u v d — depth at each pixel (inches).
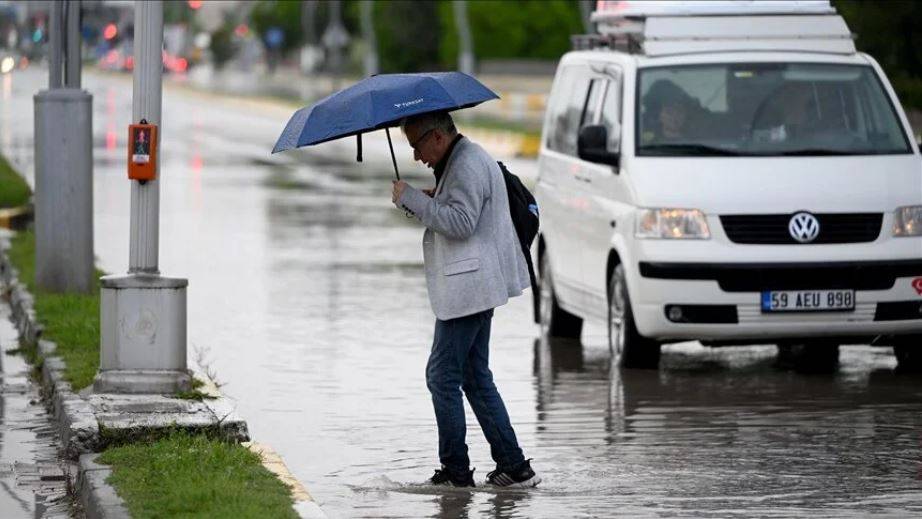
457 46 7007.9
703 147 1247.5
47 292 1429.6
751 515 791.7
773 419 1044.5
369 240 2132.1
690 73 1285.7
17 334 1357.0
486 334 853.2
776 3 1326.3
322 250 2016.5
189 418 929.5
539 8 6963.6
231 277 1759.4
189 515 743.1
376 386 1160.2
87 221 1435.8
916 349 1230.9
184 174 3297.2
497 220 837.2
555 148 1434.5
